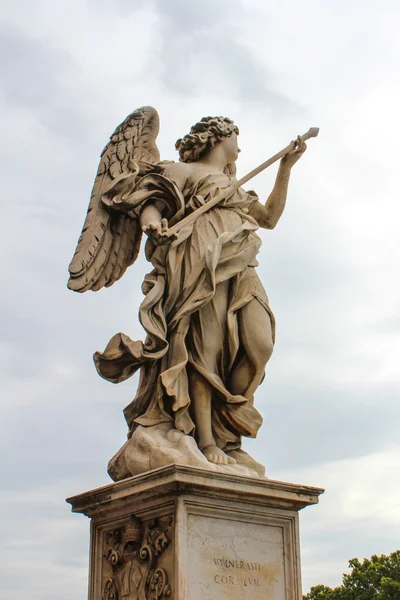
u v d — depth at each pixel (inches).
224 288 250.2
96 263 263.4
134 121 274.4
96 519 238.2
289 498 232.2
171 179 264.7
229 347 248.1
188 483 215.5
